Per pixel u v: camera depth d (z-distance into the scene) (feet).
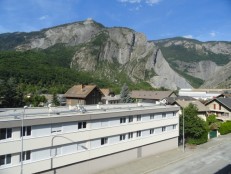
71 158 106.32
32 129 94.48
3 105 230.27
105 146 120.06
